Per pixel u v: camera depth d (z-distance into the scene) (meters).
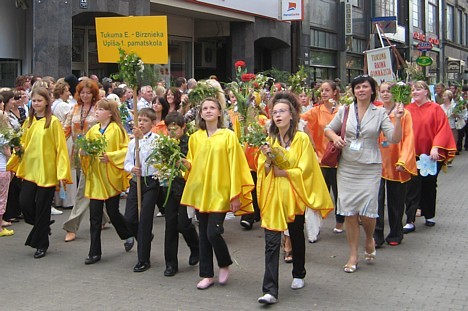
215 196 5.84
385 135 6.34
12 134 7.05
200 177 5.95
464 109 18.05
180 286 6.12
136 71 6.71
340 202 6.49
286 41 23.97
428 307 5.47
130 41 7.08
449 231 8.62
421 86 8.61
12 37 14.65
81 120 8.53
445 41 44.31
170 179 5.99
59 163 7.10
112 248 7.66
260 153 5.76
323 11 27.06
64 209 10.11
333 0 28.05
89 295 5.85
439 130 8.49
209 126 6.02
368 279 6.32
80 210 8.00
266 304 5.50
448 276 6.43
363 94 6.32
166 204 6.38
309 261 7.04
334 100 8.48
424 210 8.90
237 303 5.60
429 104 8.62
